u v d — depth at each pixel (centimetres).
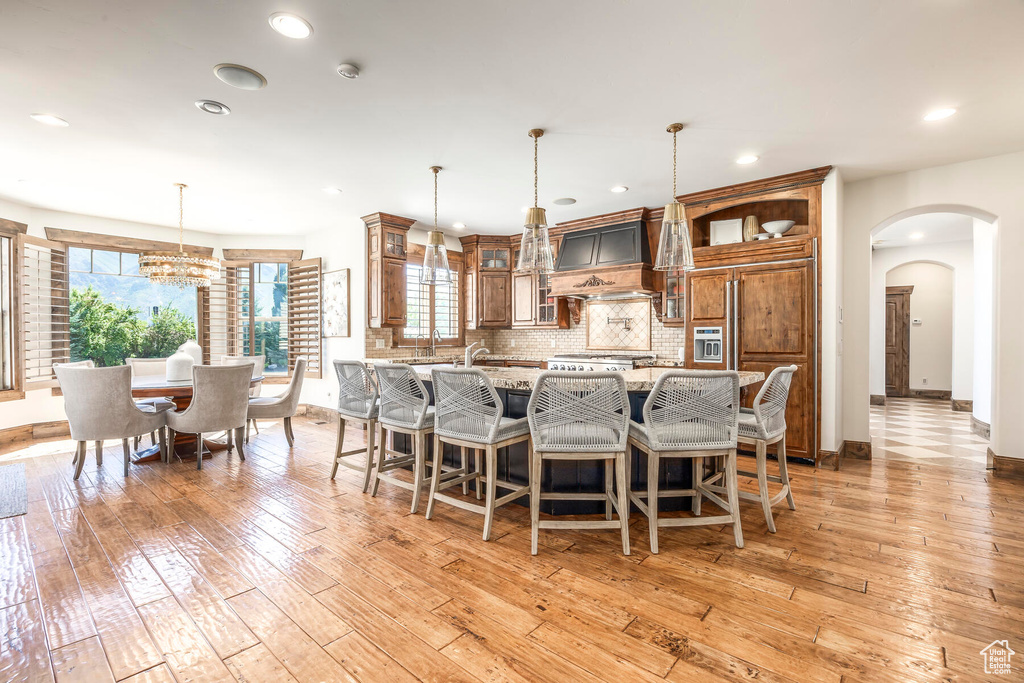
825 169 384
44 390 501
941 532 259
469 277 666
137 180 408
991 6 188
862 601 192
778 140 329
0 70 233
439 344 635
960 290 688
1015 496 319
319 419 612
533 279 632
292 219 560
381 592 201
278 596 198
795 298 395
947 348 800
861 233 421
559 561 228
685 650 163
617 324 600
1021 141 332
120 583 208
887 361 834
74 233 520
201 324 625
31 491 330
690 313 451
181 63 229
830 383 390
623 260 517
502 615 184
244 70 236
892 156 361
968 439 501
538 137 319
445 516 286
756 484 347
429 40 212
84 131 306
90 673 152
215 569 221
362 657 160
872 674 150
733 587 203
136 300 641
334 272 589
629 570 219
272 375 648
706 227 484
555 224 587
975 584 204
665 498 294
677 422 238
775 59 229
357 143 330
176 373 441
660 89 258
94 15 192
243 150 341
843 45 216
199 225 587
